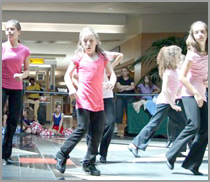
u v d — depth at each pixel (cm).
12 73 421
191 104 385
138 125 914
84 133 366
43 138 845
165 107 520
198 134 393
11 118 430
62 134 960
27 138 827
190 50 383
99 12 1365
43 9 1325
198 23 383
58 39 1426
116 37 1436
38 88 1111
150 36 1425
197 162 395
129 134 950
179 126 527
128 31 1473
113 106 477
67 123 1364
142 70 1397
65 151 368
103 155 480
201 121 390
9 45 421
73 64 371
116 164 470
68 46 1764
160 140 855
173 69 462
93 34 367
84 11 1350
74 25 1409
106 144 480
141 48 1430
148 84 977
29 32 1410
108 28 1423
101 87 371
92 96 365
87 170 383
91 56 371
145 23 1424
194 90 376
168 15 1413
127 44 1619
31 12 1364
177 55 461
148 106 902
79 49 375
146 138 538
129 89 942
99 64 368
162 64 464
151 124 531
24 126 947
